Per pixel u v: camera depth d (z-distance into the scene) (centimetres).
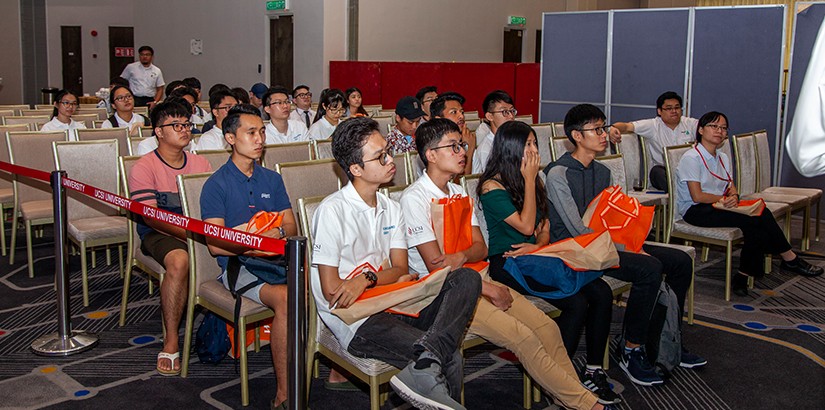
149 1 1462
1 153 542
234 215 305
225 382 321
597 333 303
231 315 300
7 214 624
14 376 323
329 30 1121
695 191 445
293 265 236
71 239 425
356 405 304
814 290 461
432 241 280
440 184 292
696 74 723
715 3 1387
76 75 1655
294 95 715
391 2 1165
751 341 376
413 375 235
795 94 666
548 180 334
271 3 1194
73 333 362
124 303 384
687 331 388
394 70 1048
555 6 1415
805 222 550
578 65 802
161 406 297
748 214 435
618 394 313
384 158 256
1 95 1636
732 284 464
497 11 1320
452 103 469
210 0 1319
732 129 708
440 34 1240
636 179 559
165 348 329
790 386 323
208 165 378
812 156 146
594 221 331
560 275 295
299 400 245
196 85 798
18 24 1603
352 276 256
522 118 682
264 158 411
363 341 249
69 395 305
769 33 675
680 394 315
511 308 288
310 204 275
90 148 439
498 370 340
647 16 745
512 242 311
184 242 336
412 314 253
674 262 345
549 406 305
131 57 1669
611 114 784
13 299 428
